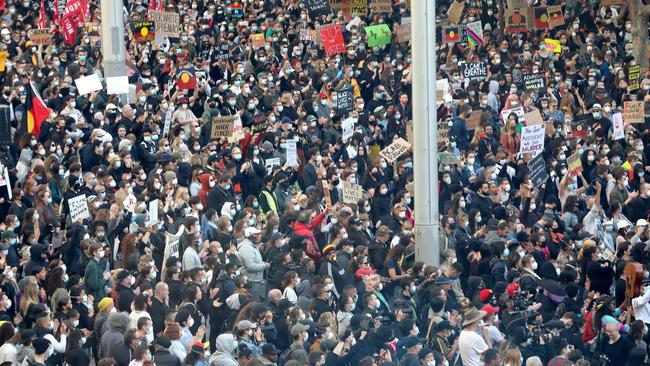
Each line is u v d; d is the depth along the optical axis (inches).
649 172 3708.2
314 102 3895.2
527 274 2716.5
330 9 5039.4
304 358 2244.1
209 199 3048.7
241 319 2338.8
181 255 2699.3
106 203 2906.0
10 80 3951.8
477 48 4795.8
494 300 2586.1
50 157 3056.1
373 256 2842.0
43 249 2598.4
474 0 5359.3
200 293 2397.9
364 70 4338.1
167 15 4439.0
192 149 3393.2
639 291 2689.5
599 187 3307.1
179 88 3895.2
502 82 4461.1
